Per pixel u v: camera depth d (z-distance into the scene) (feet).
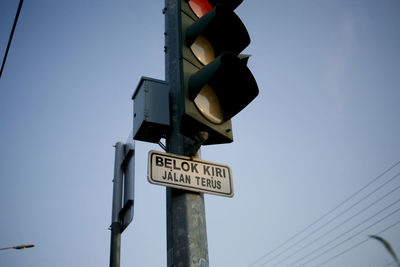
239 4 12.26
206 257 9.69
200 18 10.87
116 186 15.56
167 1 14.10
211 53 11.43
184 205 10.11
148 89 12.52
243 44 11.71
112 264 14.12
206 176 10.75
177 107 12.13
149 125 11.96
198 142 10.23
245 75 10.32
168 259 9.77
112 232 14.78
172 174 10.25
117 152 16.30
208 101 10.59
